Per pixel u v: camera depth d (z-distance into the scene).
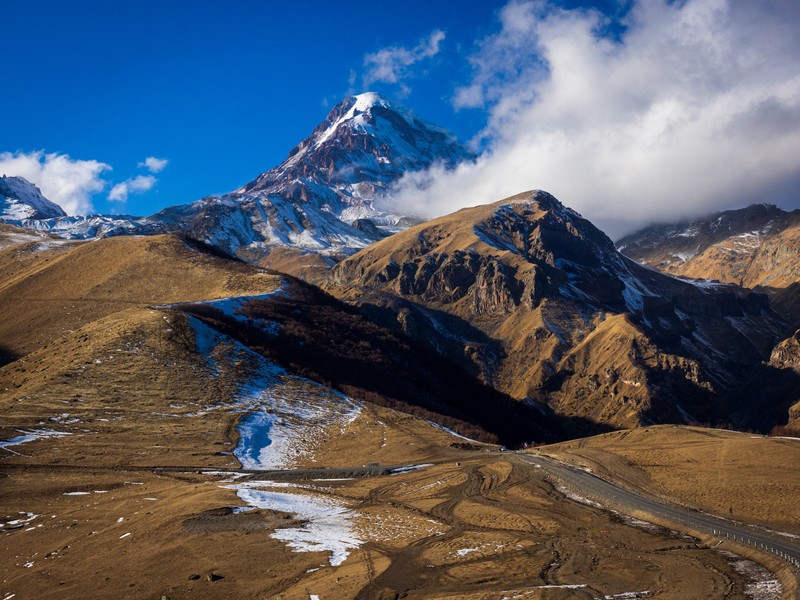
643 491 79.94
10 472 80.62
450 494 80.19
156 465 88.75
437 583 49.47
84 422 100.81
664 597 47.56
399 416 127.00
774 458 86.12
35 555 56.16
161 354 129.25
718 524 65.88
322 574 50.78
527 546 59.38
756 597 48.16
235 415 111.25
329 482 87.00
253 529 60.88
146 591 47.88
